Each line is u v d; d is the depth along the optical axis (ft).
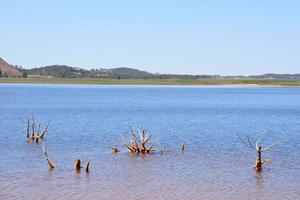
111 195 89.71
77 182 99.60
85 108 354.13
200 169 114.83
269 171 113.19
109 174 107.96
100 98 517.55
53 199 86.53
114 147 141.08
